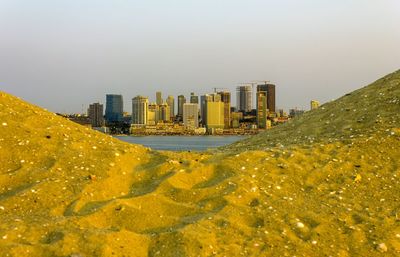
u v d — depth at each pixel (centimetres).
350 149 1245
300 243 797
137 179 1040
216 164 1119
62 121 1327
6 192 935
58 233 746
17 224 769
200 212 898
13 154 1063
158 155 1185
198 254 743
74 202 894
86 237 741
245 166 1120
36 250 698
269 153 1227
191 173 1063
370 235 837
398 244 811
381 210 945
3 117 1198
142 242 766
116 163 1084
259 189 1010
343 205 962
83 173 1016
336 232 841
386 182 1078
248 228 838
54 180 967
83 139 1216
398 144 1252
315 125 1631
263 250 768
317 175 1107
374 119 1462
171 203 918
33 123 1230
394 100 1577
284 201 960
